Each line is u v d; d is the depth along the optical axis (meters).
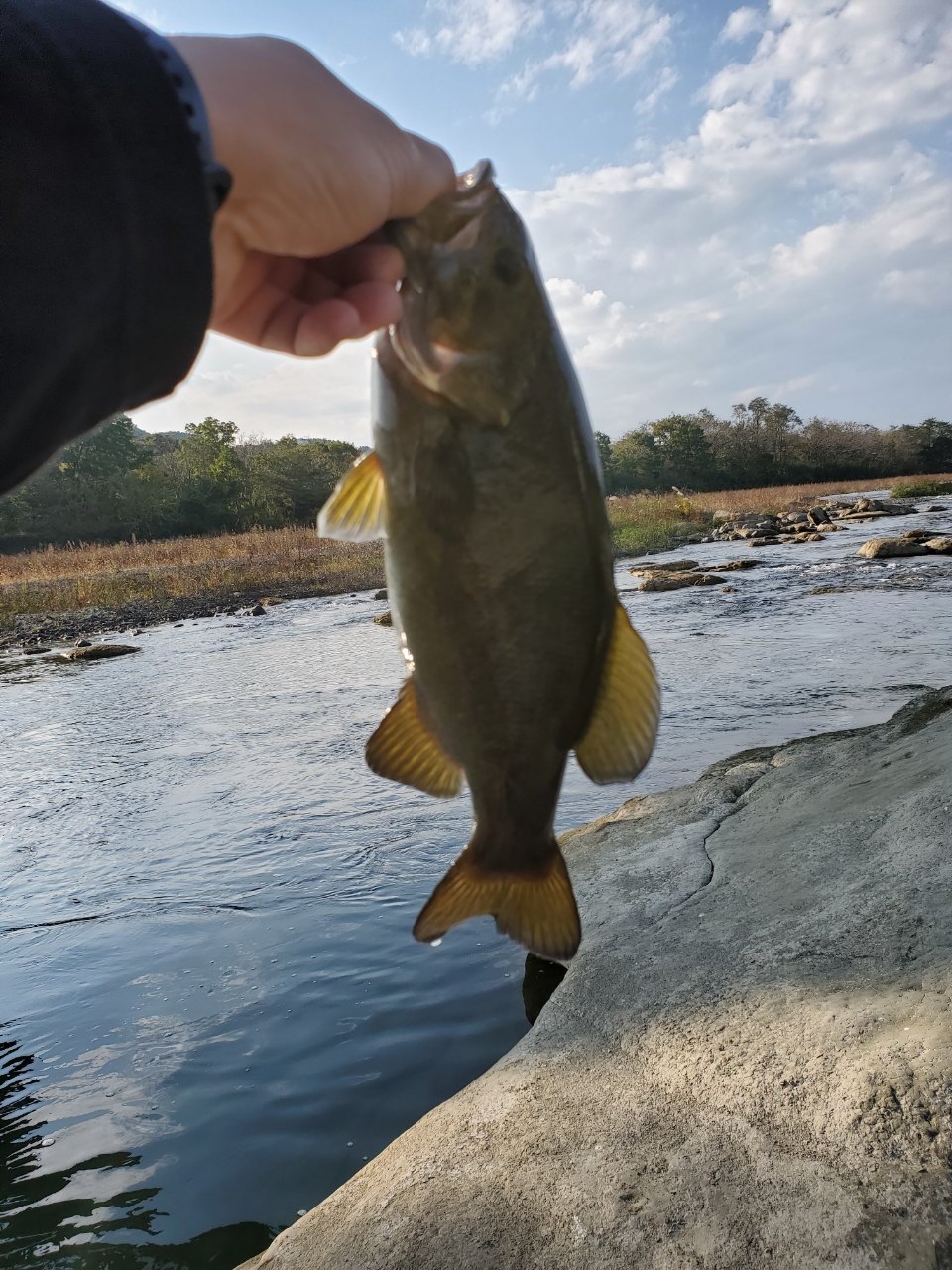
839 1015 2.93
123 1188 3.32
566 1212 2.46
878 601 16.66
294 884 6.00
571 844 5.54
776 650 12.74
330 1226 2.66
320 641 17.33
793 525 42.31
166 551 42.25
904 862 3.83
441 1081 3.78
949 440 117.44
